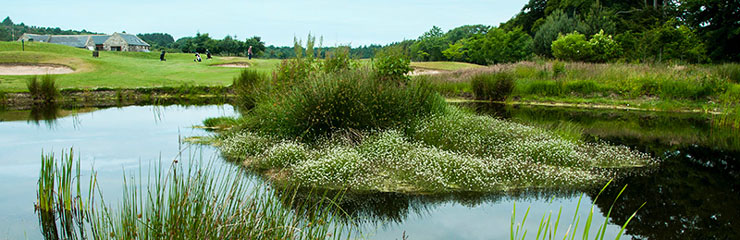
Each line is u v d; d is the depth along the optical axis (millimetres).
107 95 18047
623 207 4566
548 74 20125
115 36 83562
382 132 7289
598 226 4027
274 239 3043
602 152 7070
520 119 11297
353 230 3834
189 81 21781
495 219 4148
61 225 3836
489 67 24656
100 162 6371
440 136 7371
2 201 4555
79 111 13375
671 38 26516
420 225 3977
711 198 4863
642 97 15797
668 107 14055
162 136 8766
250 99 11852
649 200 4793
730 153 7324
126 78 21906
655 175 5852
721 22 25719
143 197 4492
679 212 4402
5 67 24531
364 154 6395
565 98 16703
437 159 5848
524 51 44000
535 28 50125
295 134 7645
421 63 36719
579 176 5605
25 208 4332
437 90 10758
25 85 17594
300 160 6137
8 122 10719
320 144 7160
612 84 16953
